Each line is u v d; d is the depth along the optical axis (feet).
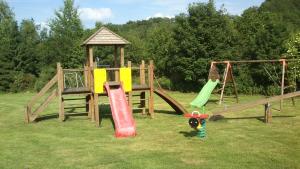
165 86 99.96
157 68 108.27
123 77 46.70
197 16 87.71
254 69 80.02
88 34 118.93
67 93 47.75
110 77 66.59
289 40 74.69
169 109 58.23
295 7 155.74
